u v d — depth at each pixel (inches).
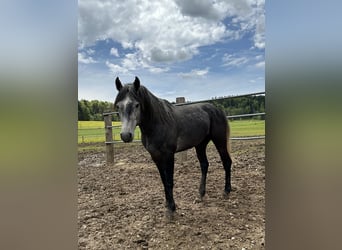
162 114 86.4
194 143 101.7
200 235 74.9
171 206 86.6
